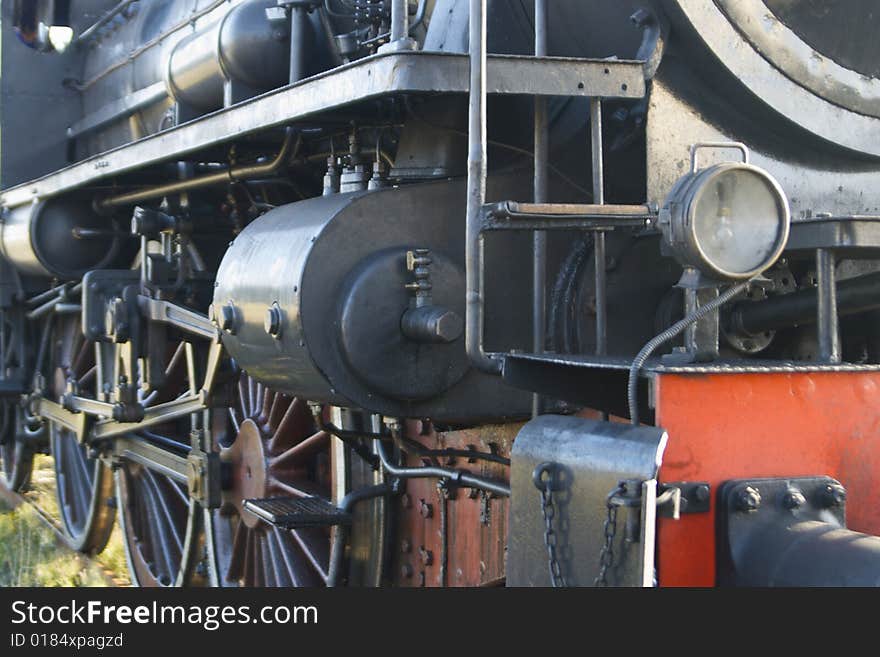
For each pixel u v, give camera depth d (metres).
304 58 4.51
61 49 8.20
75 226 6.66
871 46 3.85
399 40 3.22
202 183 5.23
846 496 2.94
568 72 3.26
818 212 3.89
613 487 2.69
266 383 3.89
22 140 8.06
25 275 7.78
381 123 3.91
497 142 3.72
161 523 6.39
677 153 3.61
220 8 5.71
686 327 3.04
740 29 3.56
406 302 3.54
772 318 3.55
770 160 3.80
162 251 5.84
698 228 2.97
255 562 5.29
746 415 2.84
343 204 3.53
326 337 3.47
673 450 2.76
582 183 3.82
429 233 3.62
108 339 5.99
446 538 4.05
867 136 3.86
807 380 2.92
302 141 4.48
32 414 8.16
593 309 3.69
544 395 3.17
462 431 3.96
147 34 6.95
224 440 5.59
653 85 3.55
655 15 3.46
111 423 6.41
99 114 7.48
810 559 2.64
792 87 3.69
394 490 4.38
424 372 3.56
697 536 2.79
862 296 3.40
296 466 5.08
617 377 3.23
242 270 3.90
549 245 3.73
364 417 4.51
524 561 3.02
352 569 4.61
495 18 3.76
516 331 3.70
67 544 8.01
